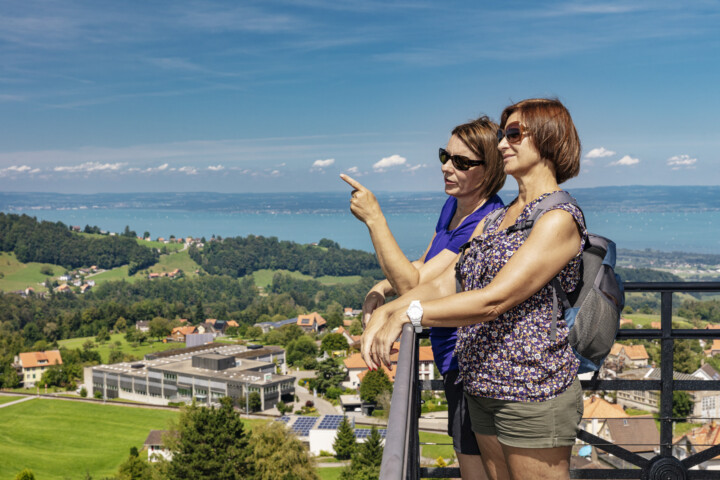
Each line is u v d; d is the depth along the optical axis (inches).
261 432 1953.7
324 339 5600.4
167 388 4372.5
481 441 82.0
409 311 69.5
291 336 6540.4
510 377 72.0
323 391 4244.6
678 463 101.4
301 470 1920.5
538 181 75.7
